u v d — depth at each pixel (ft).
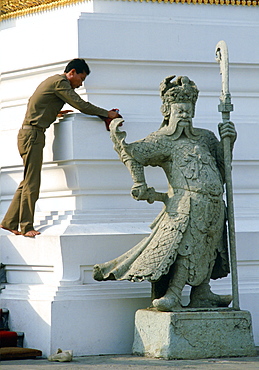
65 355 42.16
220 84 53.21
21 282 48.85
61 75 47.60
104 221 48.44
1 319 46.83
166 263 42.01
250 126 52.26
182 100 43.96
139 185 43.01
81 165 48.67
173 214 43.01
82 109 47.16
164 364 40.09
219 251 43.88
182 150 43.52
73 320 44.57
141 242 44.01
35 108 47.29
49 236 46.57
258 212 51.78
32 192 47.73
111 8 52.19
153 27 51.72
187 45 52.34
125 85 51.34
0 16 56.03
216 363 40.40
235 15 54.49
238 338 42.55
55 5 53.52
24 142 47.50
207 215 42.73
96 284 45.91
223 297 44.37
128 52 51.01
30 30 52.75
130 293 45.91
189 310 42.45
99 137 48.73
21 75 53.16
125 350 45.44
